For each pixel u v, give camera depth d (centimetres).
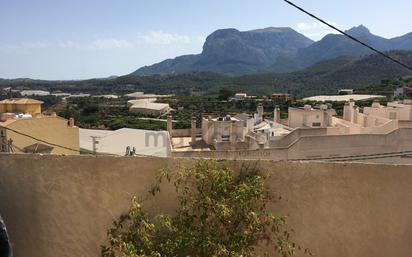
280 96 9556
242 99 9300
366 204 471
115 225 471
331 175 470
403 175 466
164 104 9169
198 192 463
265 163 470
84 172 484
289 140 2383
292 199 473
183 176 461
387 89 8019
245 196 445
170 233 462
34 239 495
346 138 2277
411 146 2356
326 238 475
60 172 487
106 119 7569
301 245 476
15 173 492
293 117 3231
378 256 475
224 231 444
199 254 438
